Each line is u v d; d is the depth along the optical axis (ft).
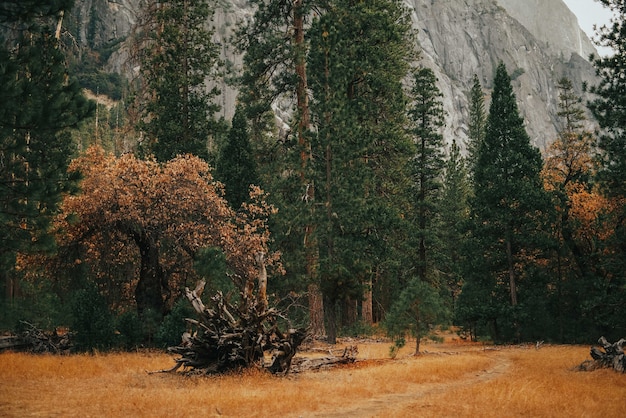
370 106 124.06
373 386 42.60
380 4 130.31
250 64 117.70
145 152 131.64
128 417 28.91
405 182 139.44
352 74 116.16
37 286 82.58
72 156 117.29
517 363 67.67
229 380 44.91
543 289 118.21
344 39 119.96
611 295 101.30
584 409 32.73
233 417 29.68
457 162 197.16
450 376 51.01
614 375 50.03
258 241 88.22
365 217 102.53
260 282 53.72
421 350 86.89
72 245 82.58
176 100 132.05
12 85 38.24
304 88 111.14
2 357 55.47
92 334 69.36
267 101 120.88
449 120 606.55
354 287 91.81
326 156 105.19
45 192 42.63
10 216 44.32
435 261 154.30
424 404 34.32
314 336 91.81
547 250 118.01
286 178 107.24
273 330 52.37
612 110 95.50
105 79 474.49
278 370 50.26
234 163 117.60
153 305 81.51
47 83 41.47
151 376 47.21
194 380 44.62
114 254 87.92
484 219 119.75
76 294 72.28
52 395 36.06
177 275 90.94
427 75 160.04
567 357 71.77
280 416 30.58
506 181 117.19
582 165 126.52
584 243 119.65
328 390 39.78
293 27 115.96
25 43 41.42
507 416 30.22
